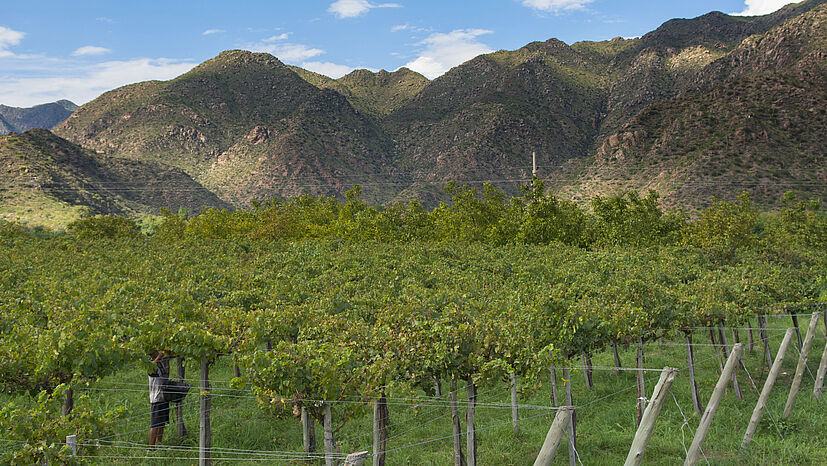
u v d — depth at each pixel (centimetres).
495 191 5534
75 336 1022
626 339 1360
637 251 3203
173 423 1248
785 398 1372
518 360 1013
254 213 6662
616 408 1359
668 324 1437
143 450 1091
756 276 1873
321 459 1070
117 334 1034
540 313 1338
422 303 1334
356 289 1817
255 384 908
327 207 7150
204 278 2095
